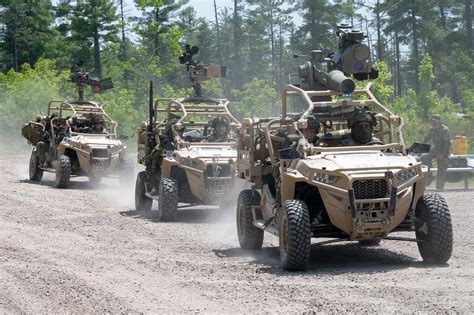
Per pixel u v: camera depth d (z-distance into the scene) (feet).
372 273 44.55
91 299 39.58
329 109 52.60
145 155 80.43
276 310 36.45
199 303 38.32
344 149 48.44
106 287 42.39
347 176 44.91
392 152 49.06
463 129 149.69
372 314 34.99
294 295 39.40
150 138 80.64
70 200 87.97
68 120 110.22
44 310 37.58
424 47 370.32
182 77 383.86
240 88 407.23
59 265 49.24
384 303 36.91
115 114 211.82
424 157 95.25
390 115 50.57
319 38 345.31
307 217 45.44
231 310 36.76
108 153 104.06
